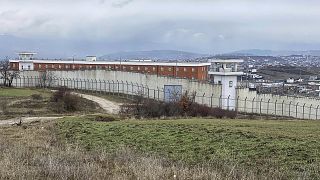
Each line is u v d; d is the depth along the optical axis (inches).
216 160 679.1
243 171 549.0
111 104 2824.8
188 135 1018.7
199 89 3043.8
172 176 507.5
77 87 3887.8
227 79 3201.3
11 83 3750.0
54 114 2268.7
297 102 2849.4
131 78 3489.2
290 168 614.9
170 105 2076.8
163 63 4594.0
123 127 1241.4
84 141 984.3
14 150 655.1
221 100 2979.8
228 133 1035.3
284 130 1103.0
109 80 3673.7
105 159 628.4
